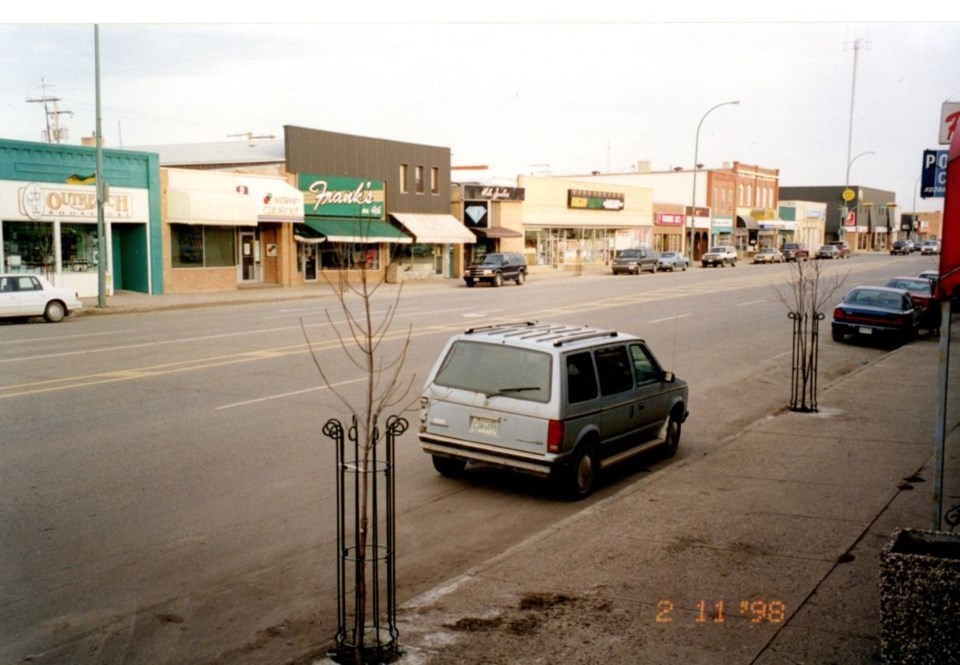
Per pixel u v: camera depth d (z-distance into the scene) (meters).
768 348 21.31
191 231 35.12
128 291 33.66
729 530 7.41
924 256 98.81
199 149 48.59
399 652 5.11
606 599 5.90
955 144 5.21
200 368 15.93
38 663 5.16
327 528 7.69
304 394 13.61
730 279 50.94
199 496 8.45
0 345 19.11
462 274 50.59
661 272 60.81
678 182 84.69
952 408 13.10
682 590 6.05
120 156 31.59
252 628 5.69
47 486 8.64
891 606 4.63
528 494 9.04
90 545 7.11
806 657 5.02
